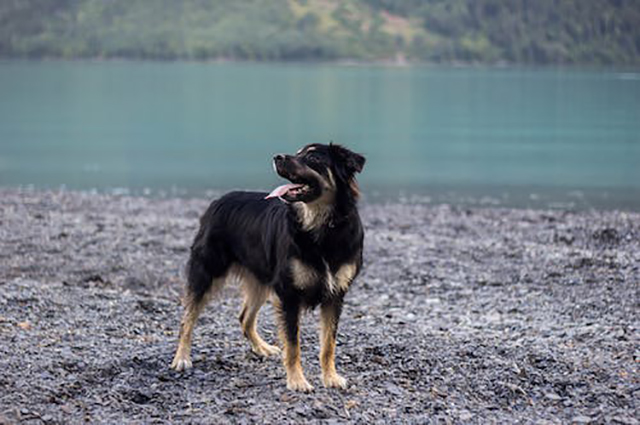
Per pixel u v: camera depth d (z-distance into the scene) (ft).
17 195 37.73
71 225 28.19
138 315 18.88
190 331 16.69
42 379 15.76
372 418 15.16
